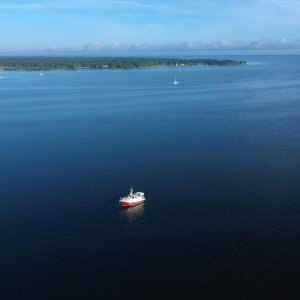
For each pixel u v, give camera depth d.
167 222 89.25
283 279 70.00
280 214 91.25
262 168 119.75
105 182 111.56
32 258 77.06
